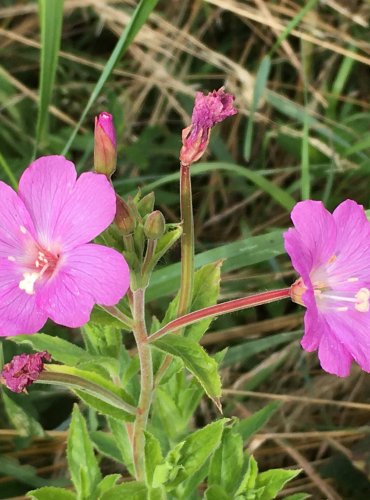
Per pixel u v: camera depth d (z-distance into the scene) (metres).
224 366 0.14
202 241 0.17
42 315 0.08
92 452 0.11
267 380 0.16
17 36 0.17
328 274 0.09
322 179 0.17
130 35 0.13
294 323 0.15
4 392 0.13
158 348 0.09
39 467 0.14
